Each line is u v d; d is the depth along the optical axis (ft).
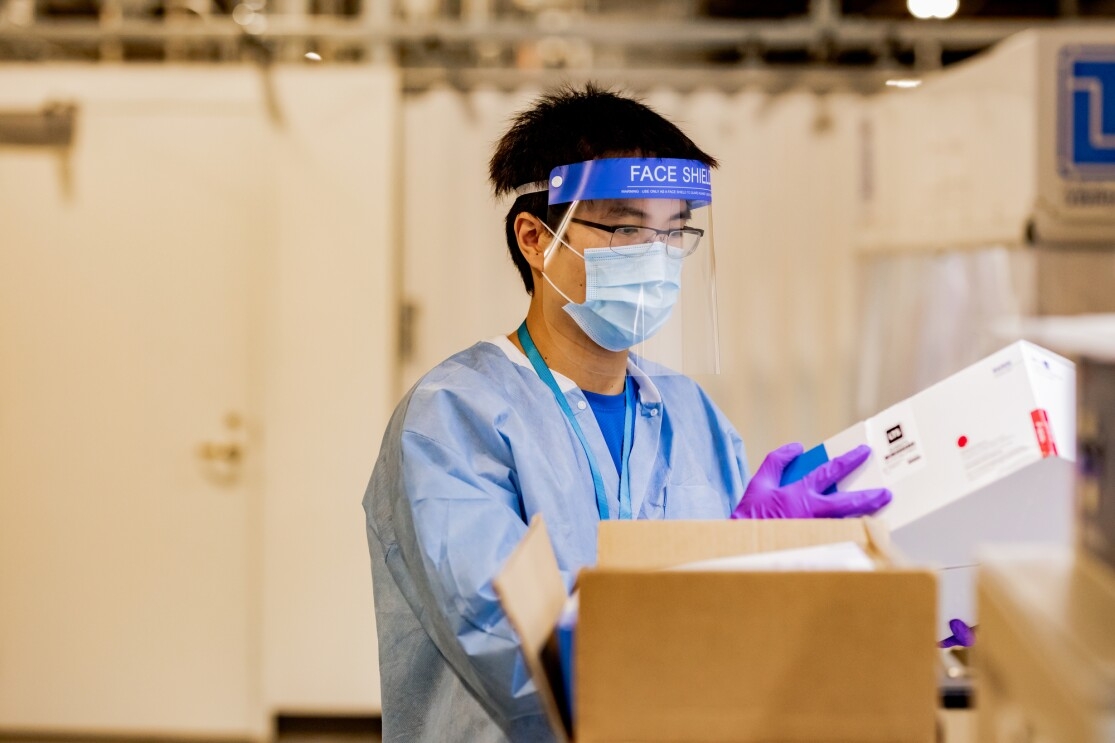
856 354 10.95
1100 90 7.98
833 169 11.10
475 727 4.20
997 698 2.98
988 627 3.09
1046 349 4.47
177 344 11.46
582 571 3.00
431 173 11.34
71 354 11.48
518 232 4.73
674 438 4.98
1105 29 7.97
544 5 11.54
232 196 11.39
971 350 9.57
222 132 11.38
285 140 11.35
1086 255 8.21
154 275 11.43
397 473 4.28
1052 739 2.56
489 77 11.27
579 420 4.64
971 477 4.09
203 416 11.47
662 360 4.84
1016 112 8.27
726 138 11.17
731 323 11.17
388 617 4.47
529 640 2.94
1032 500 4.05
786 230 11.16
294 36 10.74
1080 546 3.08
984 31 10.46
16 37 10.89
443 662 4.36
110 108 11.39
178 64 11.44
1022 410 4.14
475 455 4.30
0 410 11.52
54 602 11.61
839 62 11.66
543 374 4.69
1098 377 3.05
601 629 3.00
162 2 11.16
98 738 11.71
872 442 4.51
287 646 11.53
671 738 2.99
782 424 11.18
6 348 11.51
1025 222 8.15
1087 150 8.01
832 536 3.78
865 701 2.99
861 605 2.99
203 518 11.51
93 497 11.53
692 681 2.99
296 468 11.46
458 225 11.34
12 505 11.55
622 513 4.59
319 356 11.40
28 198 11.43
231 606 11.56
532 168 4.61
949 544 4.14
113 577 11.58
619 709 3.00
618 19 11.48
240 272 11.41
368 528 4.62
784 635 3.00
